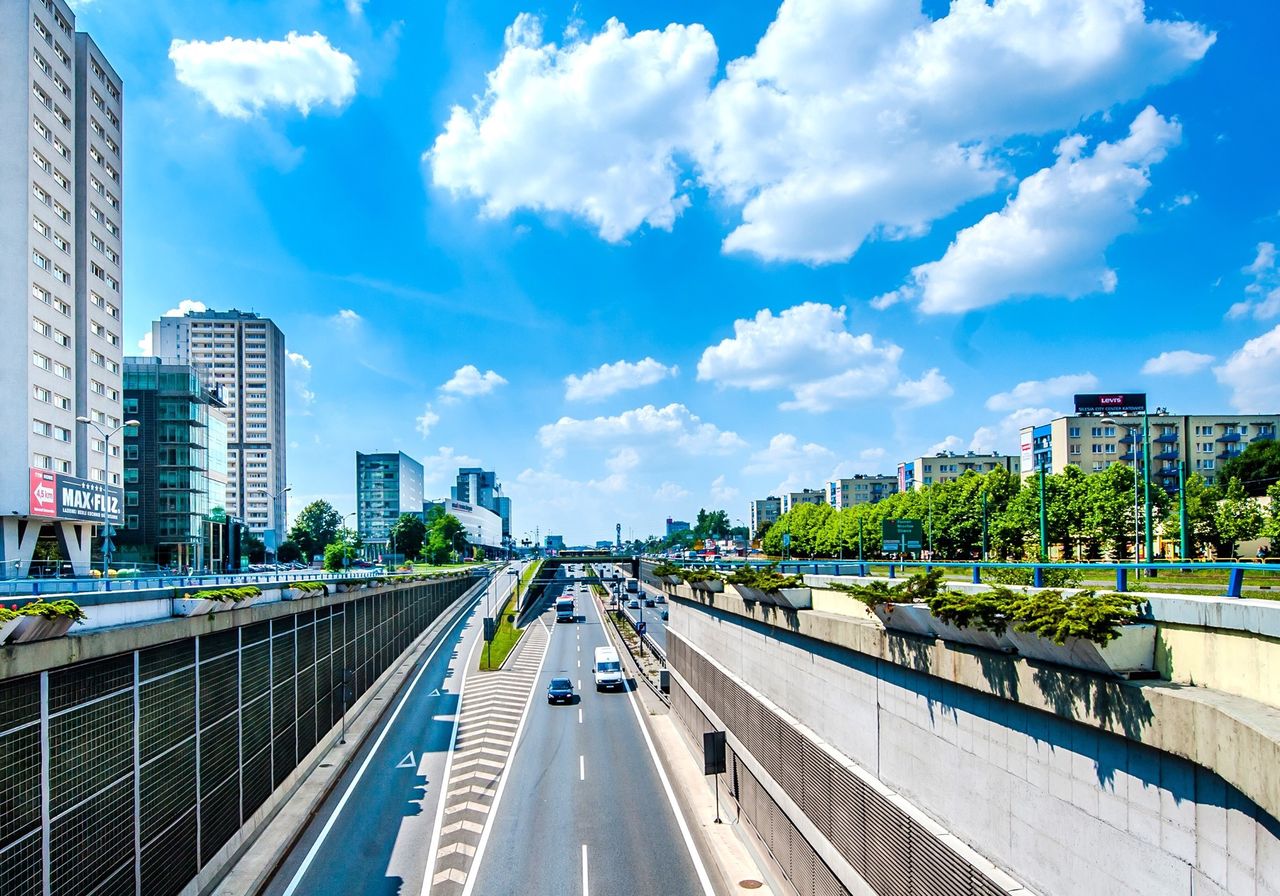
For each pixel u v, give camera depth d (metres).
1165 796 8.28
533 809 26.02
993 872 10.88
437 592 88.56
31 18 55.41
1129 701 8.58
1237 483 60.16
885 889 13.80
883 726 14.78
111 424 65.81
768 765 21.53
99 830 13.65
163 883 16.16
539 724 38.78
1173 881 8.16
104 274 65.25
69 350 59.62
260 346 177.12
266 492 171.88
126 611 14.97
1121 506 53.44
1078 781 9.57
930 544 66.50
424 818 25.03
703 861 21.66
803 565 24.38
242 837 21.25
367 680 44.28
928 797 13.04
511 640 70.94
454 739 35.62
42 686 12.05
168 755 16.55
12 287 53.94
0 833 10.94
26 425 53.78
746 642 25.58
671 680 41.44
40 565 55.69
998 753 11.14
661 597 114.00
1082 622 8.92
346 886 19.92
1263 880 7.12
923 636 13.13
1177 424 91.81
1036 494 57.47
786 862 19.55
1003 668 10.73
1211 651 8.33
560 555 163.88
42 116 56.75
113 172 67.12
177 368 85.62
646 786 28.47
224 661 20.14
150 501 84.00
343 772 30.31
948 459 134.75
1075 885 9.60
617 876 20.66
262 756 23.38
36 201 55.78
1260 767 6.68
